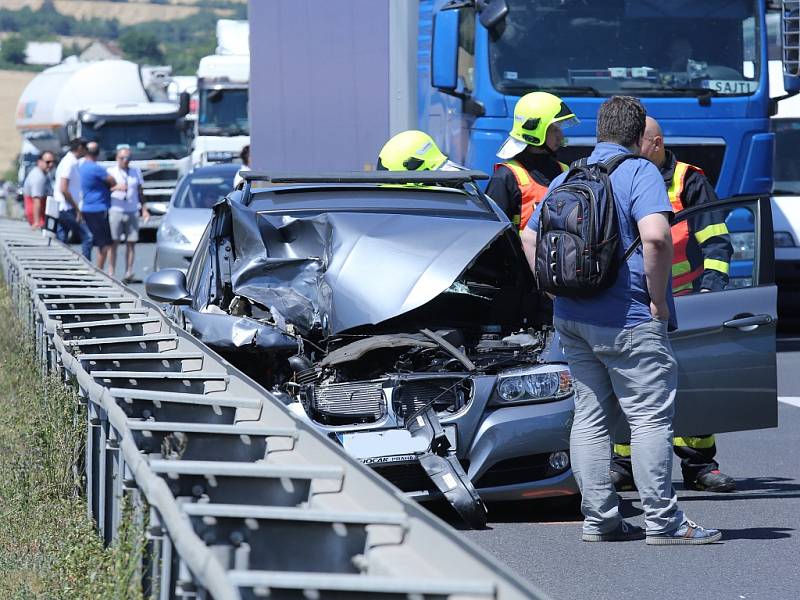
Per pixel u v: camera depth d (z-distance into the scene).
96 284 24.08
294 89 39.41
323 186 21.31
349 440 16.03
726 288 17.84
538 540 15.89
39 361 21.70
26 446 17.22
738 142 30.14
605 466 15.48
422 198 20.67
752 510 17.50
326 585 6.82
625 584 13.88
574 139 29.22
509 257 19.73
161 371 14.85
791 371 31.77
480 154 28.89
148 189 82.50
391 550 7.91
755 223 17.94
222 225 20.48
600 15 29.47
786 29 29.53
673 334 17.41
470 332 19.22
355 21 35.16
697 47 30.00
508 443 16.34
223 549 8.00
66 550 12.73
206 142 80.00
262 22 41.69
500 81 28.89
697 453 18.89
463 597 6.85
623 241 14.59
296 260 19.17
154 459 10.25
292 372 17.73
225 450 10.78
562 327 15.24
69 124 89.94
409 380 16.53
